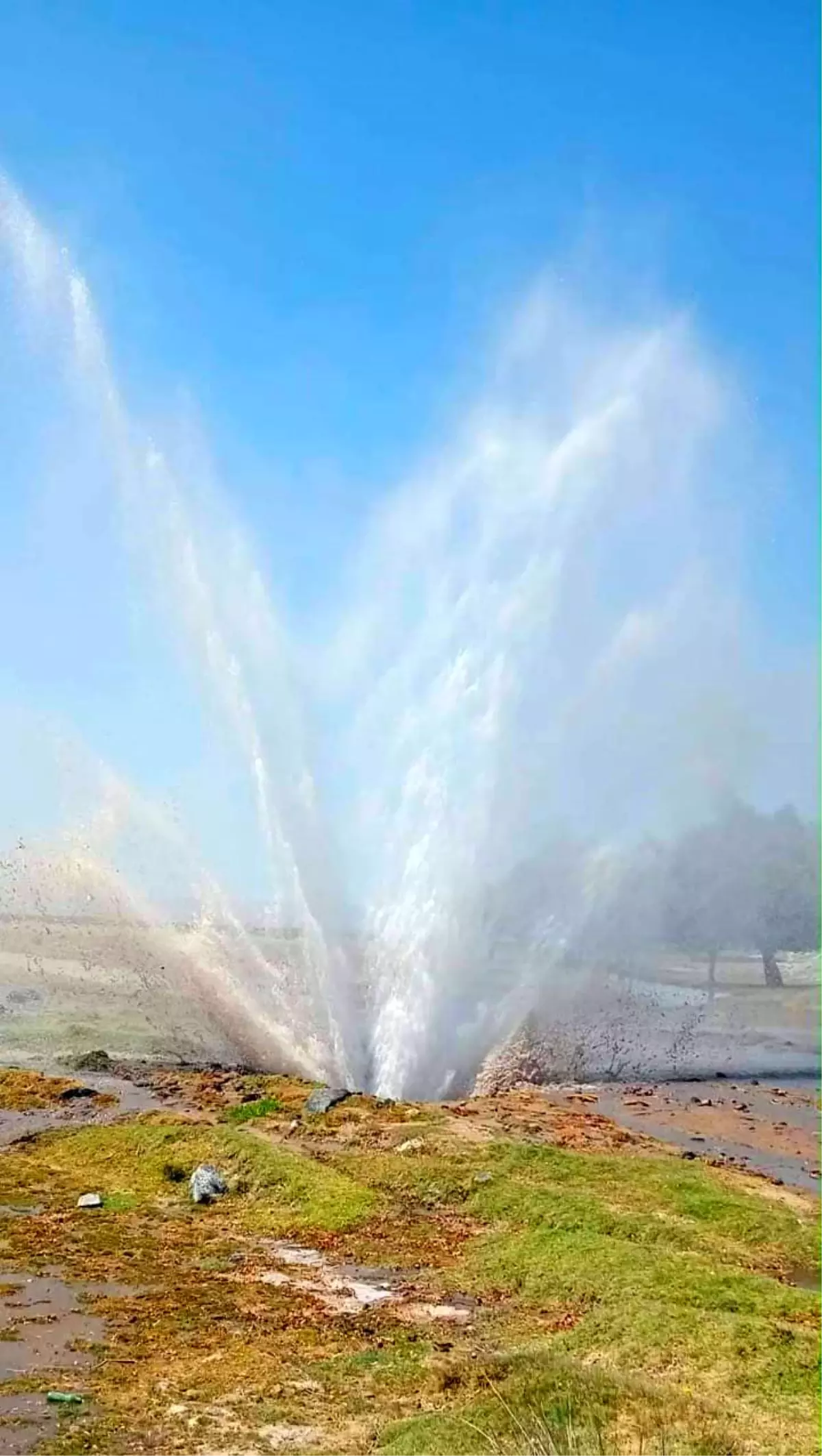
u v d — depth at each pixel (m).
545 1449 12.64
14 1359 16.02
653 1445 12.61
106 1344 16.73
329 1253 21.44
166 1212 24.44
